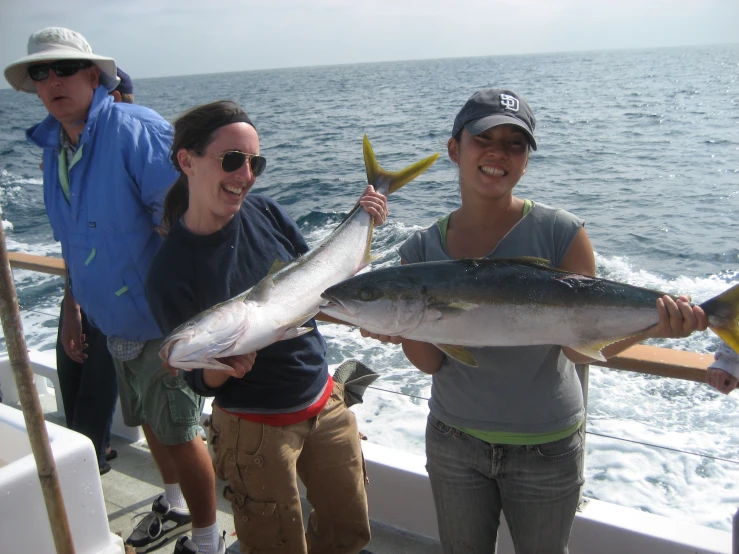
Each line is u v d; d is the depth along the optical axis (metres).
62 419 4.14
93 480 2.04
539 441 2.01
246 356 2.07
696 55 145.25
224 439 2.33
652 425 4.96
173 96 72.56
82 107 2.91
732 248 10.15
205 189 2.19
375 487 3.04
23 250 12.55
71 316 3.33
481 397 2.05
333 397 2.52
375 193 2.66
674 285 8.79
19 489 1.85
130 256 2.83
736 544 1.85
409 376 5.77
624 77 63.28
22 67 3.03
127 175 2.80
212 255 2.24
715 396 5.37
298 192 15.95
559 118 30.55
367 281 2.02
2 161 25.41
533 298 1.92
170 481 3.08
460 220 2.19
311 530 2.61
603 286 1.92
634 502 3.96
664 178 16.22
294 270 2.27
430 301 1.97
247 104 50.31
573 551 2.65
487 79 68.94
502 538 2.74
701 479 4.17
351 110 39.53
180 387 2.70
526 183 16.38
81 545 2.02
